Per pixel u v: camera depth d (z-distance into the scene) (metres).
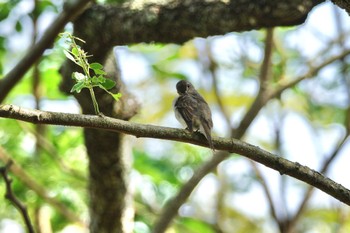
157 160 14.68
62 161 13.45
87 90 9.03
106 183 9.89
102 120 6.30
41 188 12.30
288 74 15.41
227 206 17.69
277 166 6.62
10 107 6.01
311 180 6.59
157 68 15.24
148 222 13.19
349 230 17.25
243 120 11.61
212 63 15.02
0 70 11.83
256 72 15.41
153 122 17.91
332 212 17.19
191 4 8.31
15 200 8.31
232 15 8.02
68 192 13.03
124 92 9.50
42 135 13.92
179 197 10.87
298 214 13.55
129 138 9.98
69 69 9.11
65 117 6.19
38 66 12.30
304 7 7.77
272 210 13.75
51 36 7.23
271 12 7.79
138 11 8.51
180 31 8.38
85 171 13.51
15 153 13.36
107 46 8.82
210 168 10.88
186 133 6.61
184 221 14.89
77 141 13.83
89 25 8.62
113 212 10.12
